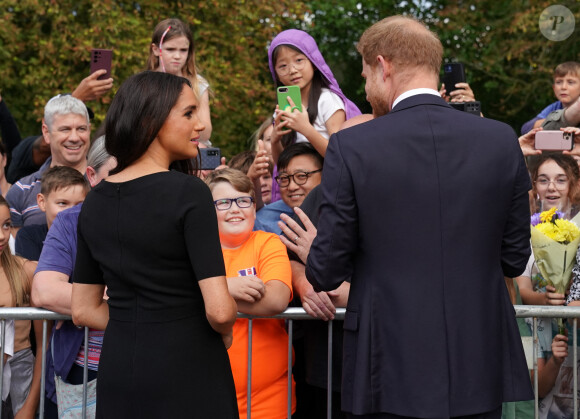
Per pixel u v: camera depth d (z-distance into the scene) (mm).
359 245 2541
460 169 2467
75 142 4641
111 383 2391
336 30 17266
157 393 2334
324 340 3346
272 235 3395
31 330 3814
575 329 3193
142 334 2367
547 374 3529
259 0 14328
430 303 2432
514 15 15523
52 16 13273
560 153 4344
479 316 2453
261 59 15094
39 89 13094
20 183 4680
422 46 2584
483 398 2434
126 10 13695
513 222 2566
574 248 3562
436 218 2449
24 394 3668
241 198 3334
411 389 2418
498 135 2521
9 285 3607
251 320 3180
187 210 2354
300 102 4191
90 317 2598
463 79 4953
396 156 2479
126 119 2422
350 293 2574
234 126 14039
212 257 2354
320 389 3510
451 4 16734
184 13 13875
